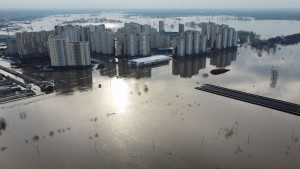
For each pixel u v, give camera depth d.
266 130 183.25
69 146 169.25
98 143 172.00
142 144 169.75
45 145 170.88
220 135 177.50
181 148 164.62
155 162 152.50
